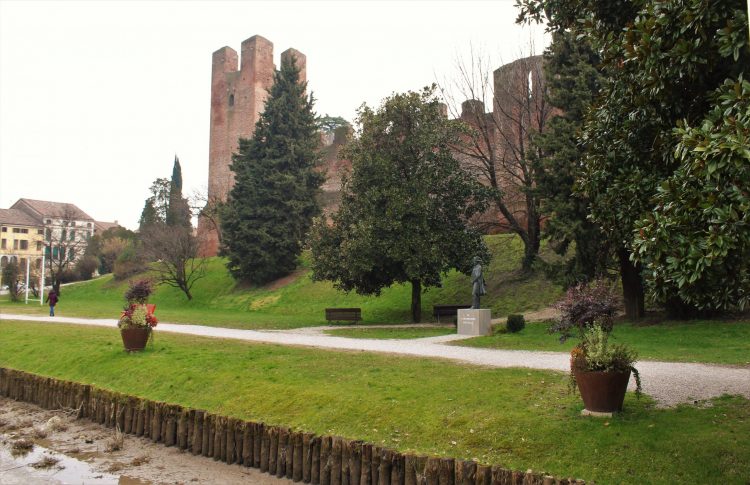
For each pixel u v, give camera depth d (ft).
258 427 28.55
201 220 190.08
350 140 84.64
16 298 152.87
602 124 28.45
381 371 36.65
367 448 24.23
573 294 32.91
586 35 28.48
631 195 26.86
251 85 198.59
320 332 67.26
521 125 90.58
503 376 33.58
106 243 219.20
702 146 17.54
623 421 24.30
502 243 105.50
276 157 138.00
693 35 21.17
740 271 20.59
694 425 23.43
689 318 61.26
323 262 83.56
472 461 21.72
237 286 136.36
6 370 47.67
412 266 76.33
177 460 30.32
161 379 39.78
